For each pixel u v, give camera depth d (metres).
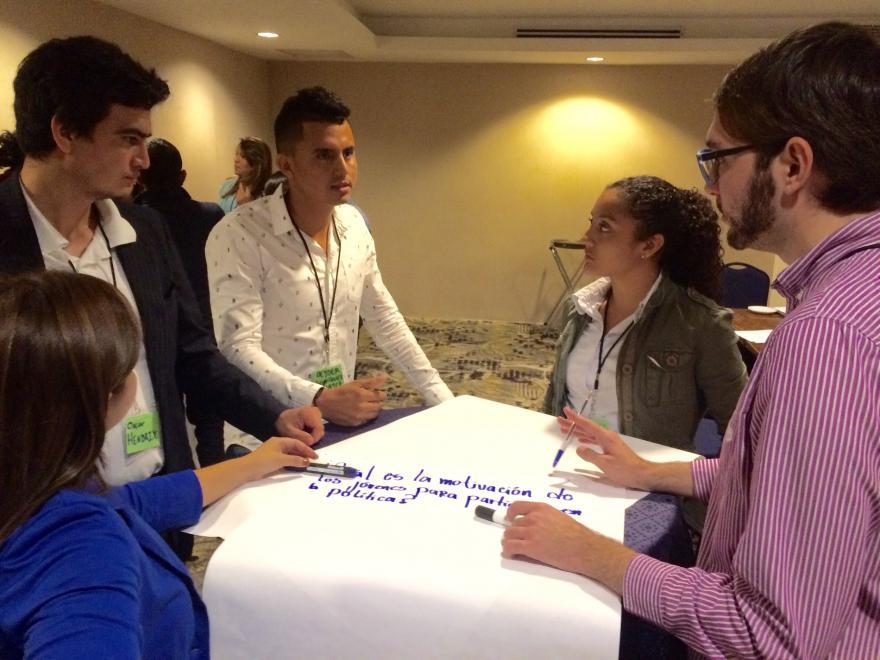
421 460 1.05
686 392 1.45
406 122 6.16
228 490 0.94
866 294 0.61
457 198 6.26
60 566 0.55
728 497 0.74
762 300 3.99
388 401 4.27
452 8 4.97
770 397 0.63
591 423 1.10
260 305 1.59
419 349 1.84
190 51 4.75
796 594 0.60
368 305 1.86
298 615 0.75
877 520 0.61
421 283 6.50
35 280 0.62
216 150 5.27
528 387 4.68
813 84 0.65
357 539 0.81
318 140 1.55
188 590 0.76
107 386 0.62
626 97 5.85
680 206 1.40
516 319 6.45
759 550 0.62
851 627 0.65
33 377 0.57
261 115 6.13
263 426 1.21
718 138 0.74
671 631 0.69
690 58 5.31
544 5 4.79
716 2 4.55
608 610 0.71
